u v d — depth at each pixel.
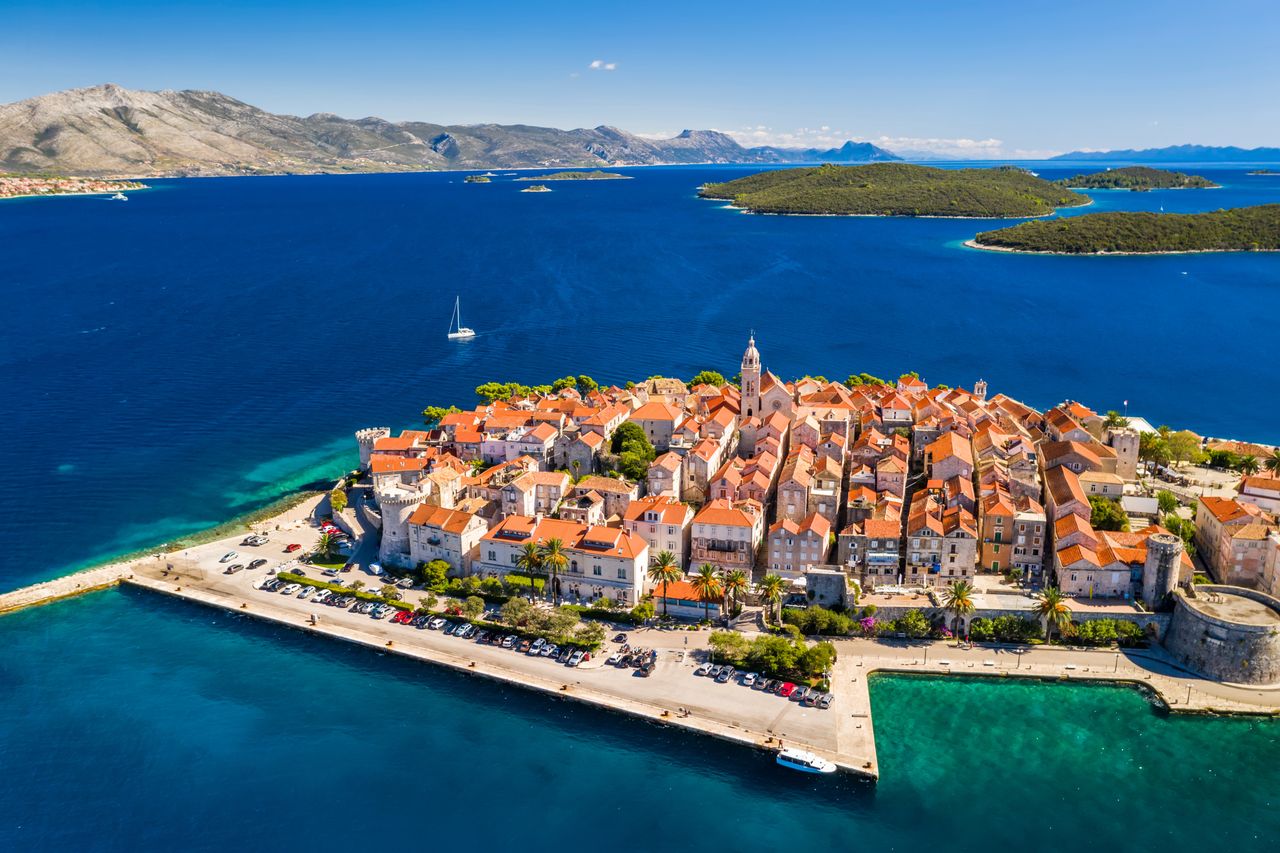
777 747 144.38
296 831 131.50
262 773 143.00
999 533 186.38
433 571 195.38
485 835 130.62
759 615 181.88
